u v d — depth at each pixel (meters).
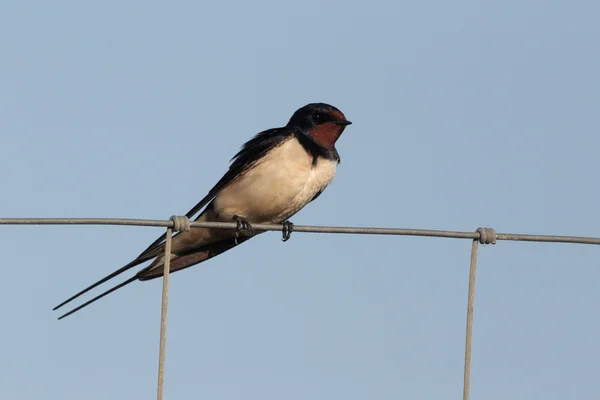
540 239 8.54
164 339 7.64
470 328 8.25
